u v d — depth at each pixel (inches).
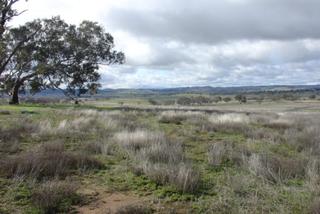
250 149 412.2
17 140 430.0
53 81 1836.9
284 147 461.1
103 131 549.0
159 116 902.4
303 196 241.9
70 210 222.4
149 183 276.4
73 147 413.1
